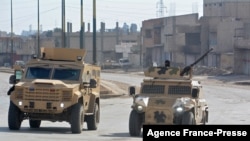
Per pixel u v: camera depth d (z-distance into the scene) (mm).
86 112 39281
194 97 36469
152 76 38000
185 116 34625
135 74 186625
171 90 36750
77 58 39344
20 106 36188
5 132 35469
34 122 40719
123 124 47156
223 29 182500
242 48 164250
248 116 57781
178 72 37812
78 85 37438
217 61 185000
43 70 38500
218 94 100812
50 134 35250
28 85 36344
